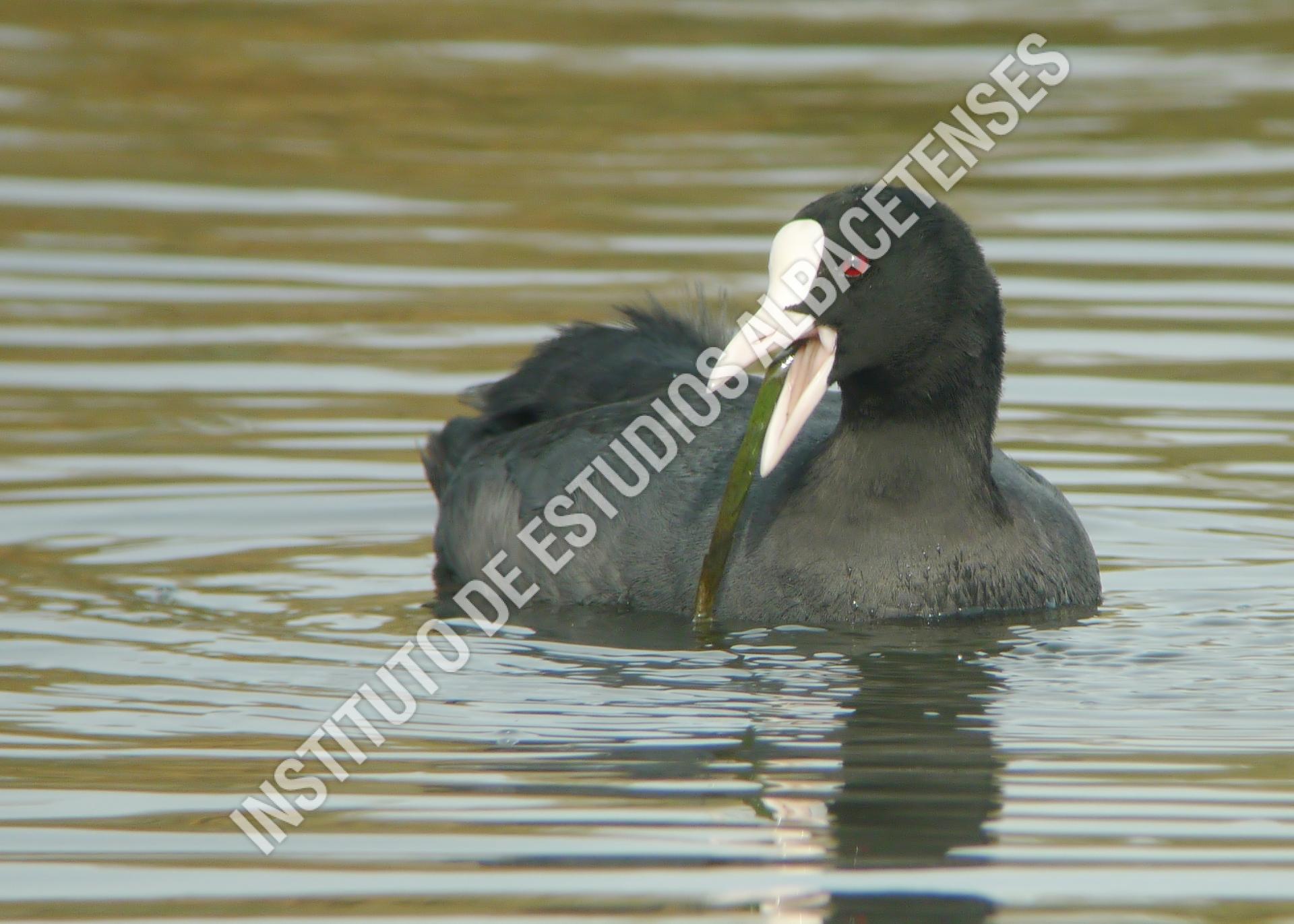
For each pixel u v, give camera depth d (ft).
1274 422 49.11
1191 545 41.52
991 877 24.21
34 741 29.73
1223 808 26.48
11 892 24.06
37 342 55.47
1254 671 33.30
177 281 61.26
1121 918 22.90
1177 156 75.36
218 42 94.12
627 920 22.99
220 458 46.85
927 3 103.60
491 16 100.58
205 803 27.07
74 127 79.51
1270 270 61.52
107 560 40.19
